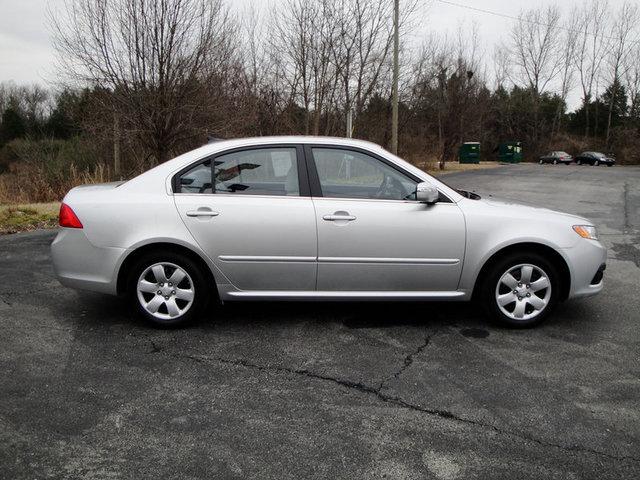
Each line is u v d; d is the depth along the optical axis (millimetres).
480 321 4609
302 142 4340
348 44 18078
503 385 3422
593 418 3031
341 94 18906
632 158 56156
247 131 15547
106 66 10742
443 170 31625
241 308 4902
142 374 3539
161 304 4332
